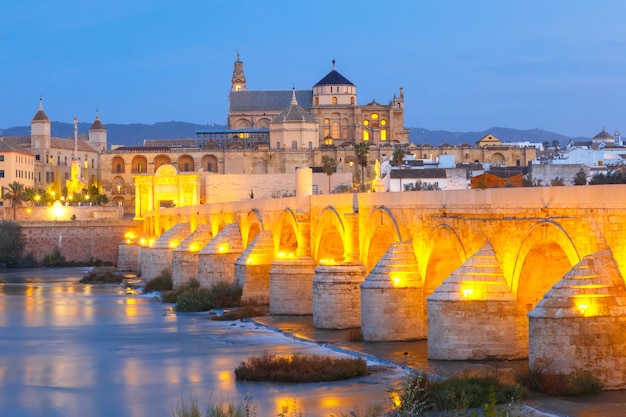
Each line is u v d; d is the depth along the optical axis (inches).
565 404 1756.9
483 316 2183.8
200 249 4953.3
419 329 2613.2
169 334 3139.8
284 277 3452.3
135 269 6835.6
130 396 2182.6
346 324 2952.8
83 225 7834.6
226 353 2684.5
